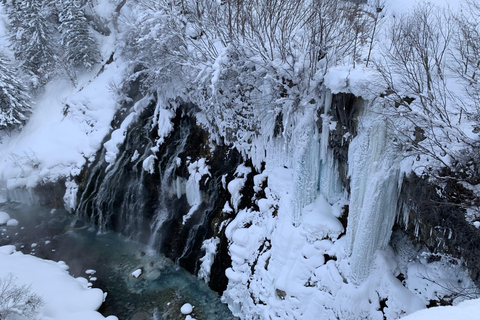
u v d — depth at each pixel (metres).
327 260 11.85
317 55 12.07
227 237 14.77
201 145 17.36
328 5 12.87
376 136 9.84
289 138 14.14
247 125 15.55
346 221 12.05
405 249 10.98
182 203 17.50
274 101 13.36
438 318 4.46
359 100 10.50
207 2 15.65
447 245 9.62
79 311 13.55
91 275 15.98
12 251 17.55
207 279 15.07
